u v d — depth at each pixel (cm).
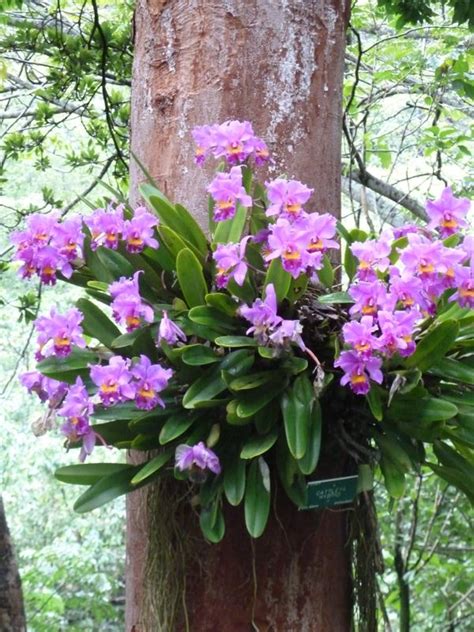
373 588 226
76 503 205
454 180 592
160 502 216
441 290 196
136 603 228
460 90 475
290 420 197
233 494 200
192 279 204
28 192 864
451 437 210
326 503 206
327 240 198
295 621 216
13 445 768
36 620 682
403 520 589
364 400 207
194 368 204
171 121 232
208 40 230
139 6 241
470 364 211
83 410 198
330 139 234
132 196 239
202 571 215
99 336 211
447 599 560
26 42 461
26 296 414
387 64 560
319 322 207
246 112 228
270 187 200
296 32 231
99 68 463
